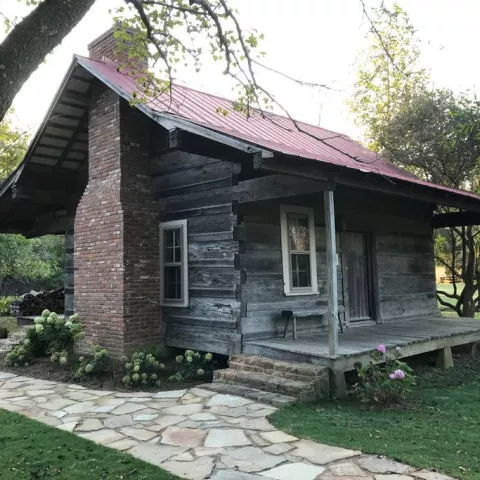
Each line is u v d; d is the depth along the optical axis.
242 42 6.27
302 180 7.95
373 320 11.77
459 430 5.64
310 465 4.60
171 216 10.12
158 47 6.32
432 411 6.53
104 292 9.97
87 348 10.17
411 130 16.39
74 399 7.36
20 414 6.53
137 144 10.26
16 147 24.44
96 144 10.55
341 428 5.70
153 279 10.07
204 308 9.44
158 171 10.35
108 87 10.30
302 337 9.47
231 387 7.63
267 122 11.90
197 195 9.66
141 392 7.75
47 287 27.14
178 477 4.39
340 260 11.21
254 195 8.70
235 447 5.12
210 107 10.95
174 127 7.83
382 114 17.20
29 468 4.66
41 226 14.03
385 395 6.77
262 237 9.41
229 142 7.03
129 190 9.98
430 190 9.55
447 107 15.80
